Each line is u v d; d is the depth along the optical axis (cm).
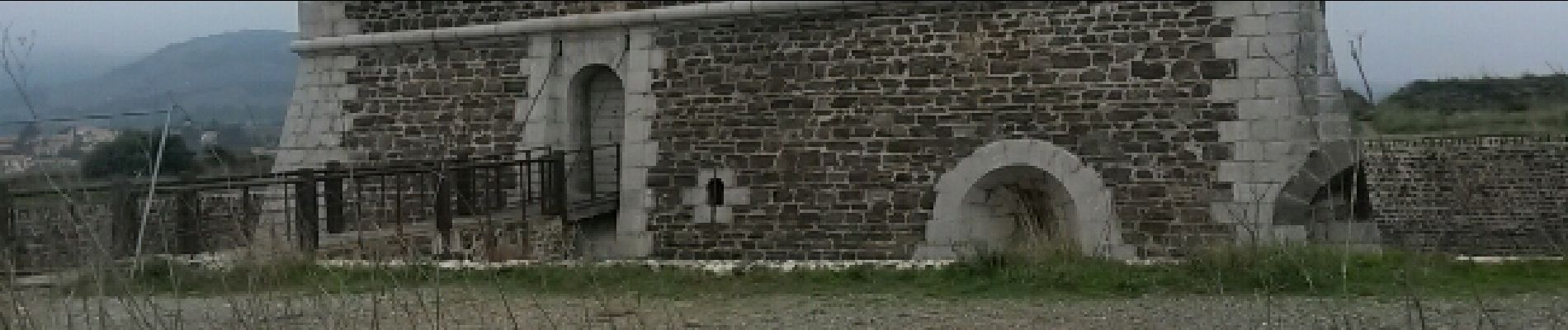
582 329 636
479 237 1062
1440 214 2233
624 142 1223
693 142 1190
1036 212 1108
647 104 1211
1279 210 982
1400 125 2317
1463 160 2223
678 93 1199
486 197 1138
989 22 1084
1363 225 998
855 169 1124
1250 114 997
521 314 692
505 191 1257
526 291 795
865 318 663
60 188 624
